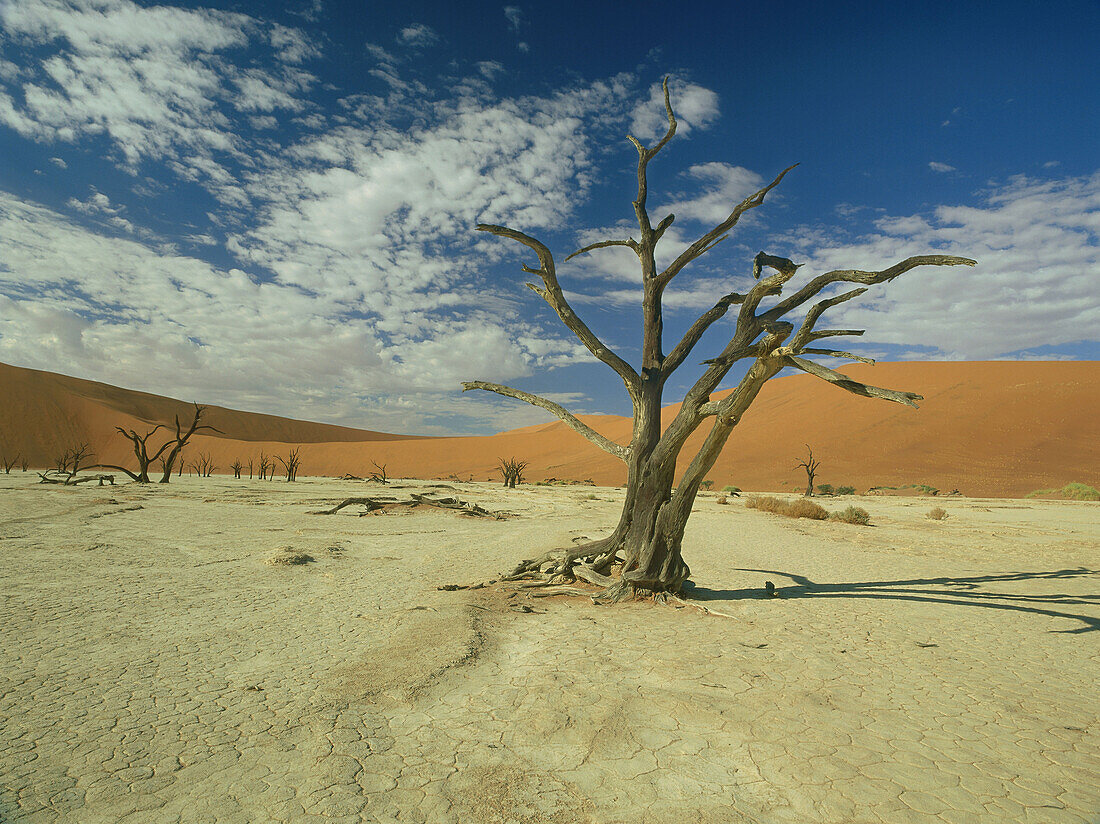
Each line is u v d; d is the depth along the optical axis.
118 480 49.12
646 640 6.45
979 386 81.75
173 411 159.62
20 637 6.34
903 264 6.33
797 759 3.71
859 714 4.47
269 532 17.56
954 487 58.91
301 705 4.53
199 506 26.88
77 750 3.74
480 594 8.96
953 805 3.20
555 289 9.61
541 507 33.56
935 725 4.31
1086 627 7.44
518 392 10.23
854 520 25.20
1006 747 3.97
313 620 7.29
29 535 14.88
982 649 6.40
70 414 126.31
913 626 7.36
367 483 62.00
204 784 3.33
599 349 9.52
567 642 6.35
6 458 106.25
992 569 12.48
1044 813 3.13
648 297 9.60
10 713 4.32
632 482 9.03
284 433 179.88
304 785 3.33
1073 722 4.42
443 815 3.04
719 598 8.96
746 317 7.53
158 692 4.80
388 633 6.62
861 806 3.18
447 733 4.05
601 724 4.16
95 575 10.16
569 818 3.03
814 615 7.84
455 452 128.75
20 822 2.89
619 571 10.57
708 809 3.12
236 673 5.28
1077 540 18.80
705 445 7.89
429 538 16.97
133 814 3.01
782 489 64.75
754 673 5.34
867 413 82.56
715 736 4.03
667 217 9.59
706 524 22.19
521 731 4.09
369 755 3.72
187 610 7.79
